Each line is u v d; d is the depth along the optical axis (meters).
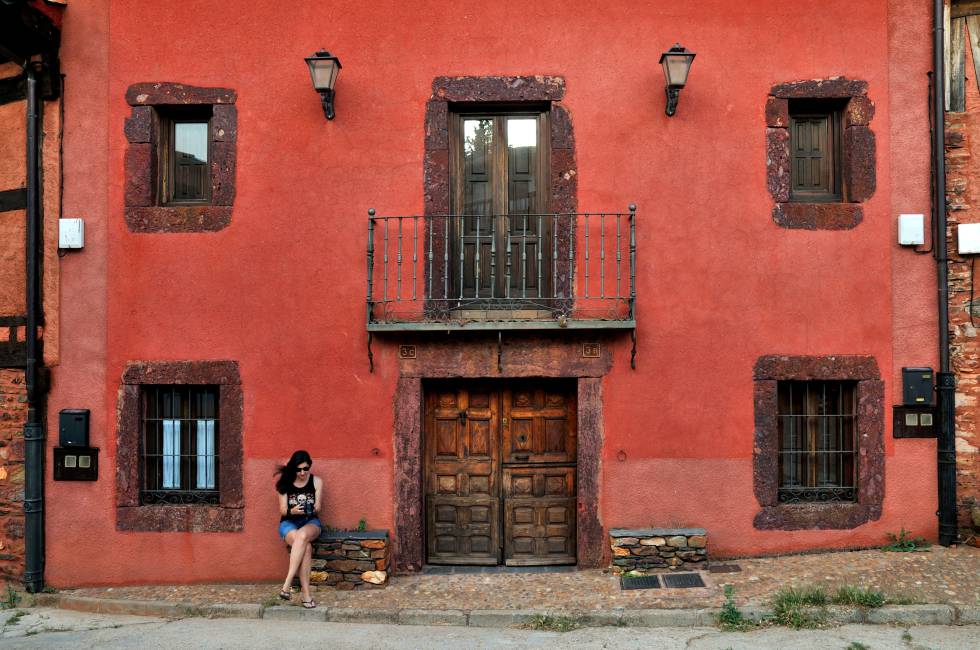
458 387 6.77
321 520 6.54
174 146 6.89
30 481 6.56
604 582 6.09
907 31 6.54
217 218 6.63
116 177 6.67
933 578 5.73
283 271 6.61
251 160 6.64
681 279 6.50
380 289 6.57
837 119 6.70
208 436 6.76
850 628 5.20
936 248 6.46
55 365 6.66
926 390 6.42
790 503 6.52
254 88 6.64
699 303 6.50
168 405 6.79
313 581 6.26
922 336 6.48
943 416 6.40
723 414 6.48
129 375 6.61
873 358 6.47
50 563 6.61
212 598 6.14
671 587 5.86
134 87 6.67
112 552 6.58
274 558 6.53
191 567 6.56
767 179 6.52
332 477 6.55
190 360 6.62
